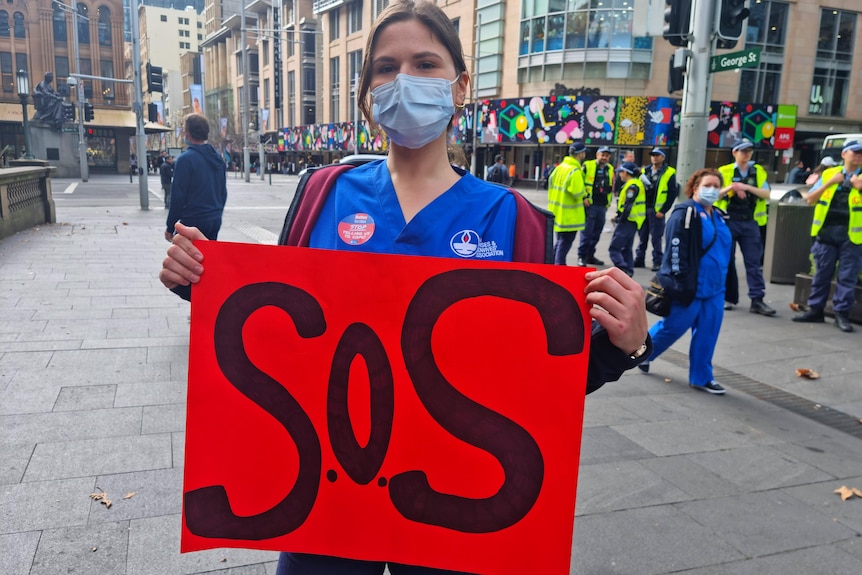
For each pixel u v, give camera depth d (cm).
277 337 150
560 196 959
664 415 436
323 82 5988
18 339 532
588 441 389
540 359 146
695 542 285
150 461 332
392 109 148
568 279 144
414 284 147
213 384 151
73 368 466
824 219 679
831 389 498
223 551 266
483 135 3791
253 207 2102
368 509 150
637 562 270
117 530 273
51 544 261
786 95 3575
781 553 279
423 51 152
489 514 148
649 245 1429
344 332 148
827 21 3578
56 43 5831
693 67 748
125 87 6100
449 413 148
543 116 3419
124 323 593
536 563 147
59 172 4616
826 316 732
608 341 144
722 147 3431
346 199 158
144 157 1833
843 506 320
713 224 470
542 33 3475
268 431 150
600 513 307
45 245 1063
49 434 358
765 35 3466
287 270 149
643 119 3241
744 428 417
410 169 156
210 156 571
